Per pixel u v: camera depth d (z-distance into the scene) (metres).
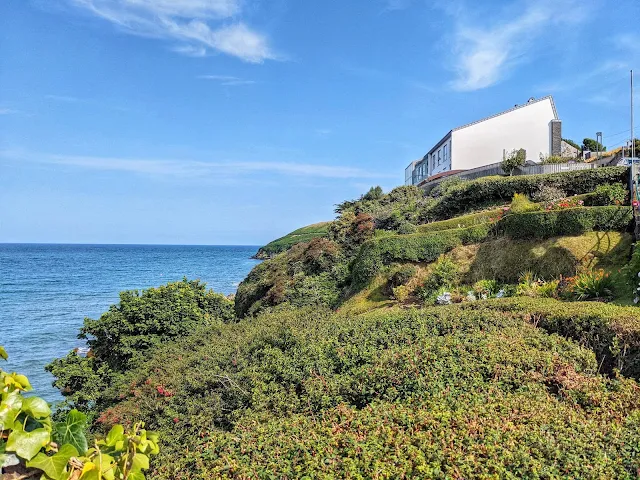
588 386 7.27
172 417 9.54
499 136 42.94
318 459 5.71
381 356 8.62
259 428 7.11
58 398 19.73
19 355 26.66
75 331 32.78
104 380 15.86
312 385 8.24
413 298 17.75
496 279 16.97
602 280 12.88
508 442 5.36
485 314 10.77
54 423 2.41
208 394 9.77
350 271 22.22
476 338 9.05
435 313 11.45
